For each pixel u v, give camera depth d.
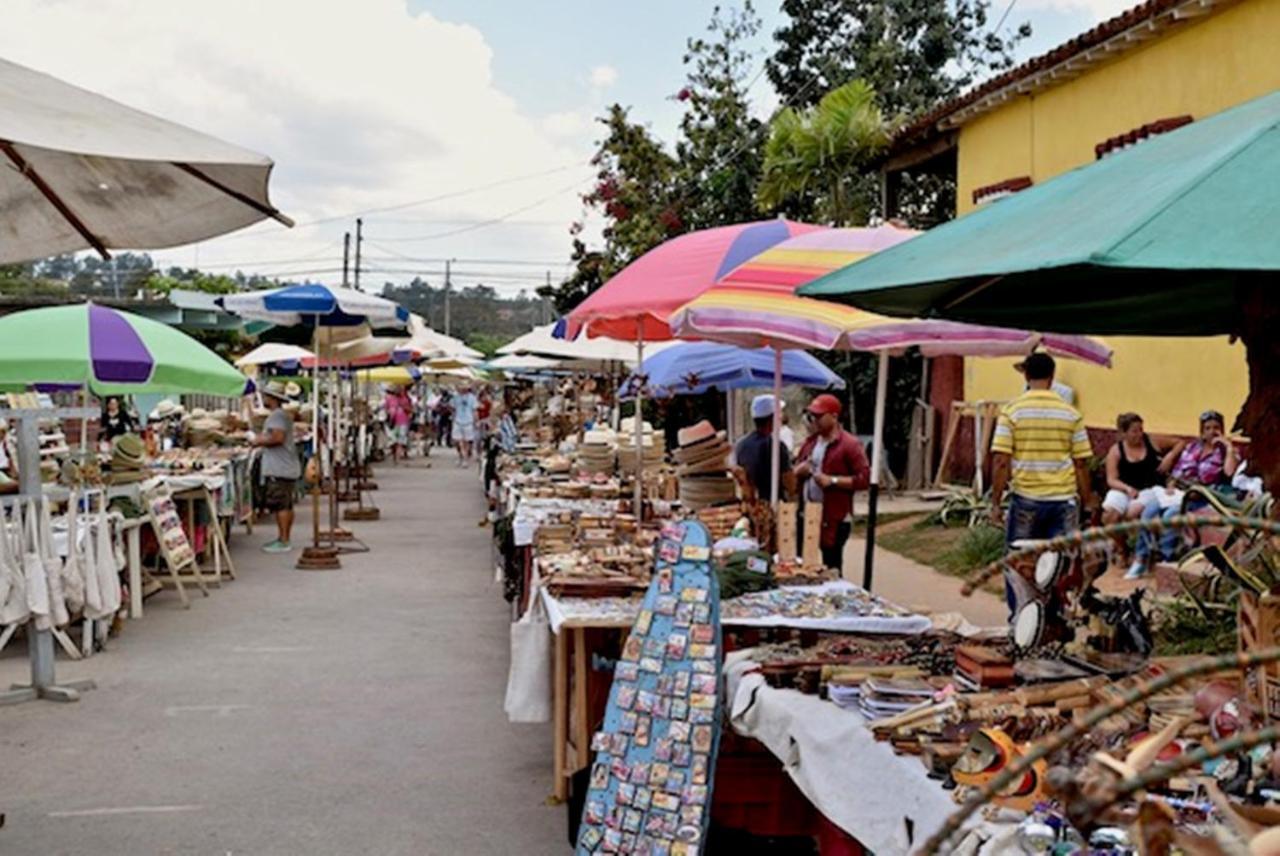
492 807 6.11
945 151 18.94
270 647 9.77
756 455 9.99
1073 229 2.82
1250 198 2.60
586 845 4.84
